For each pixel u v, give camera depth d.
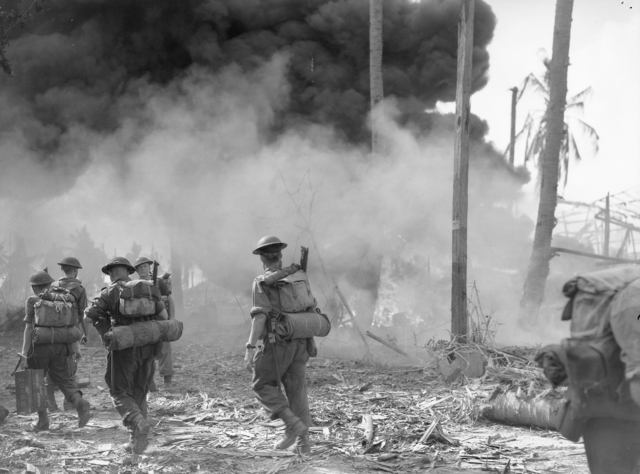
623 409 2.85
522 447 5.52
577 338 2.96
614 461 2.92
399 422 6.39
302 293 5.38
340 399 7.69
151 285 5.61
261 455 5.31
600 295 2.96
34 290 6.45
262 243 5.41
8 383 9.43
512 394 6.50
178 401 7.71
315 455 5.29
